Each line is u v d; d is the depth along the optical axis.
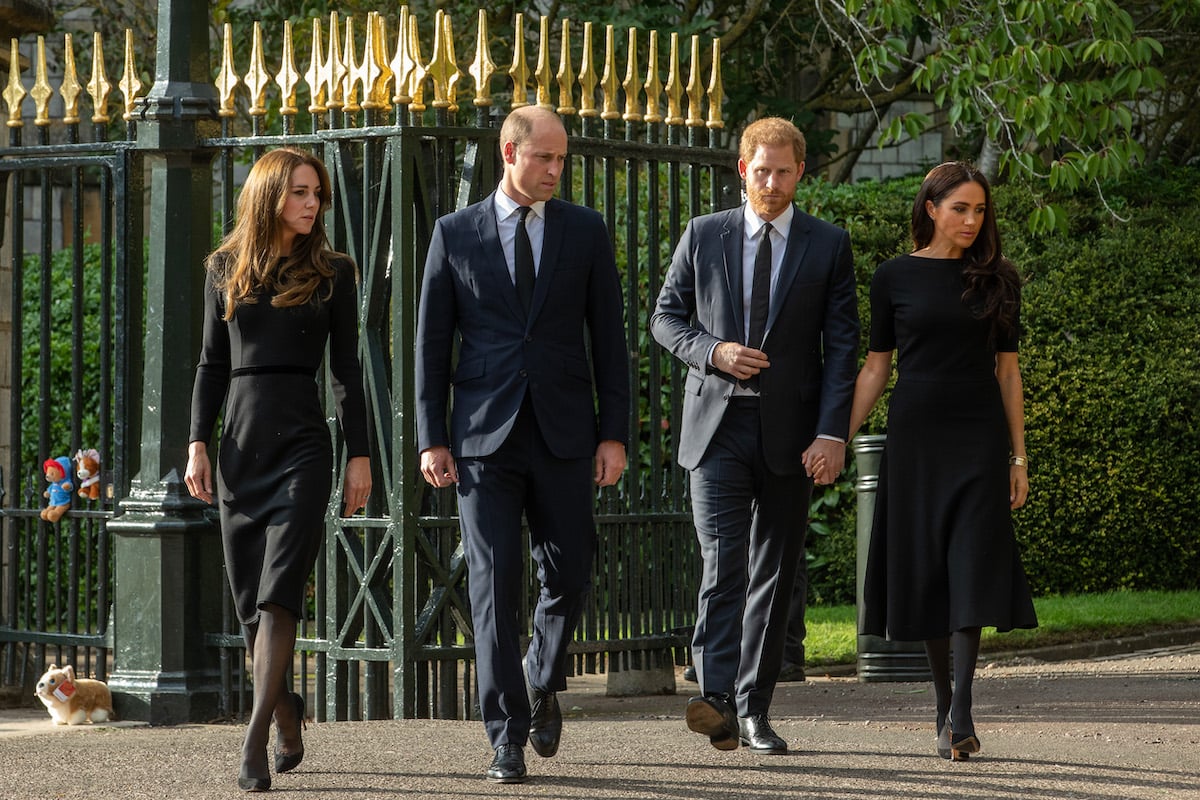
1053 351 38.53
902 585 18.11
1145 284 39.19
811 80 53.91
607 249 17.20
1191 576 39.25
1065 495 38.22
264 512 16.45
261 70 24.59
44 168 25.47
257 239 16.58
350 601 23.72
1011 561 17.94
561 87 24.64
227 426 16.66
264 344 16.56
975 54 36.94
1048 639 31.78
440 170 23.50
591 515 16.81
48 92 25.64
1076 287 39.06
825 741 19.48
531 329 16.67
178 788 16.70
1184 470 38.66
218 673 24.47
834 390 17.84
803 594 27.28
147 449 24.52
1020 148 42.78
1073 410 38.22
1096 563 38.44
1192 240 39.84
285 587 16.23
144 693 23.94
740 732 18.62
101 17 52.81
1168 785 16.62
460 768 17.56
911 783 16.52
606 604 25.03
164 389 24.39
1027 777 16.92
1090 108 37.88
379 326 23.31
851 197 39.62
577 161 39.19
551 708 17.12
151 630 24.14
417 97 23.20
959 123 42.31
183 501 24.20
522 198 16.92
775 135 17.95
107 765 18.20
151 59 49.94
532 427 16.61
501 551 16.38
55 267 41.62
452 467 16.89
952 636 18.20
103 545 25.17
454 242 16.95
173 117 24.41
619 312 17.25
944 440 18.02
